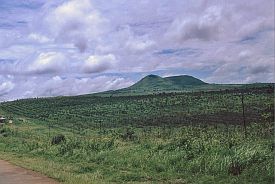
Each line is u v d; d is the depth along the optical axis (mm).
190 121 58344
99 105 120750
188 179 12336
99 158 17906
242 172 11938
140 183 12109
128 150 18453
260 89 84188
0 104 140250
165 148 16953
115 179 12914
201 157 13953
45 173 14117
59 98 148250
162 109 94000
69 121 86125
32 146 26578
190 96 111188
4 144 31703
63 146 22531
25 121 84625
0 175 14328
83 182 11820
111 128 63344
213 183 11516
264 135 17094
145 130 49812
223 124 42531
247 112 54938
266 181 10766
